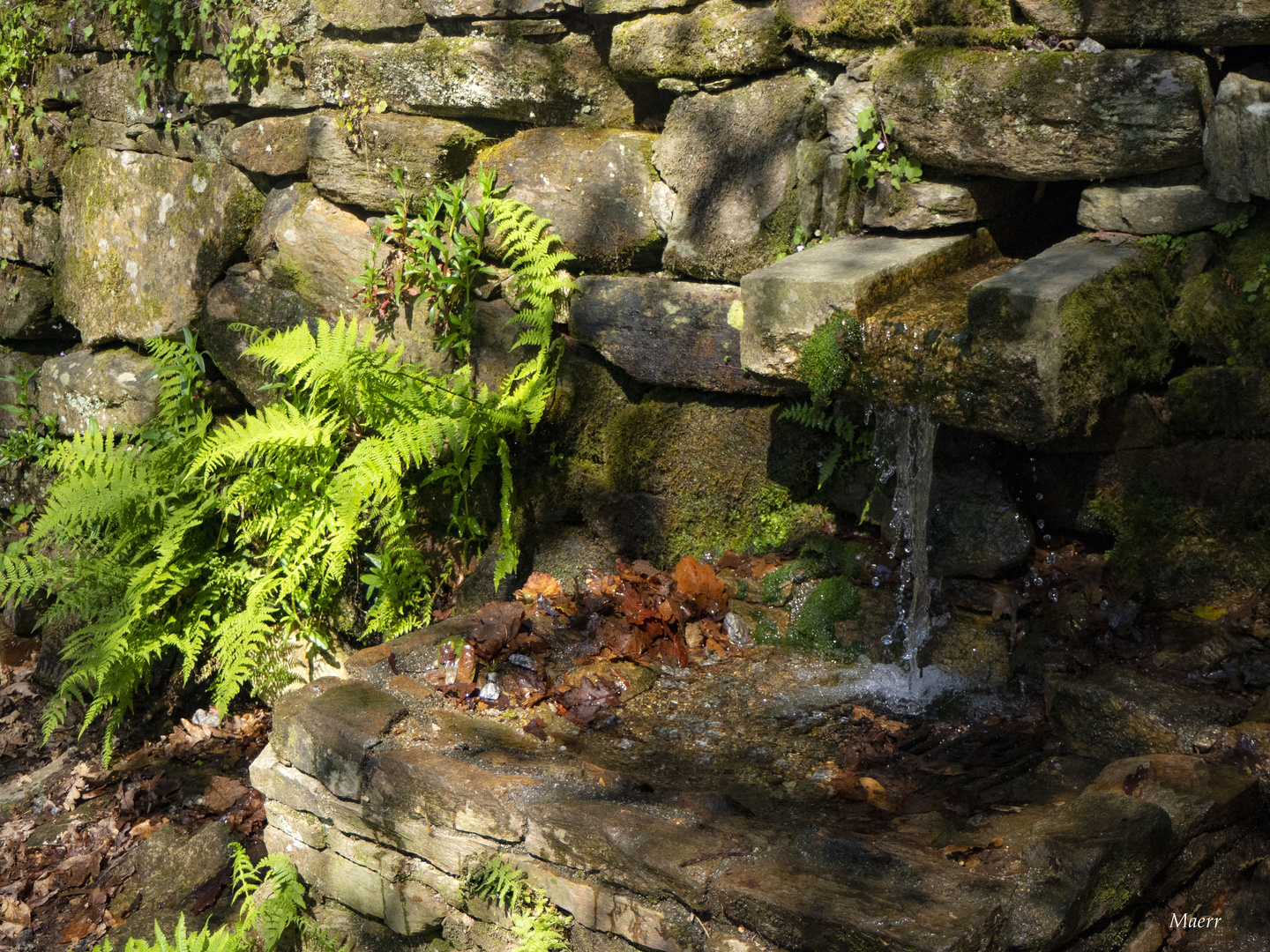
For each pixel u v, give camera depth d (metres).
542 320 4.35
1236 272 3.23
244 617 4.68
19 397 6.52
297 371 4.44
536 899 2.99
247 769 4.90
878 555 3.81
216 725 5.21
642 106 4.34
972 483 3.59
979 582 3.56
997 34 3.38
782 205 3.79
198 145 5.57
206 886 4.21
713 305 3.98
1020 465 3.61
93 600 4.96
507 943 3.10
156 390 5.70
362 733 3.33
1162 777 2.78
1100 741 3.08
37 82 6.22
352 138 4.82
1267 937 2.72
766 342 3.50
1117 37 3.21
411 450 4.11
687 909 2.68
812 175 3.71
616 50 4.06
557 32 4.29
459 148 4.56
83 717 5.53
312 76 4.95
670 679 3.74
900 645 3.70
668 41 3.92
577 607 4.02
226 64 5.22
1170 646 3.23
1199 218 3.21
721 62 3.82
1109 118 3.18
